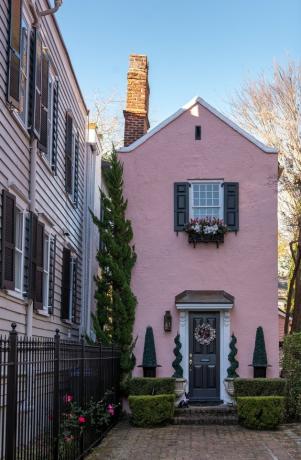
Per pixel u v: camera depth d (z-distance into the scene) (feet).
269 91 91.50
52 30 46.62
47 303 45.21
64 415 30.40
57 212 49.37
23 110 38.32
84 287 63.05
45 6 43.86
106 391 43.70
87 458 34.65
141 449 38.40
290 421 50.60
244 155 57.36
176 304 54.85
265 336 55.01
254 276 55.83
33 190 39.52
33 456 24.70
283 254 96.32
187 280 56.08
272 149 57.16
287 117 89.40
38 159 42.04
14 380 21.50
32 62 39.65
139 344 55.47
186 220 56.70
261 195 56.80
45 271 45.39
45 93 43.14
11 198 33.83
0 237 32.09
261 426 46.32
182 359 54.85
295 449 38.58
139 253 56.59
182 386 52.85
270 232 56.29
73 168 56.75
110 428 46.09
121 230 55.62
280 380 49.55
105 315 54.03
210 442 41.19
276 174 56.85
